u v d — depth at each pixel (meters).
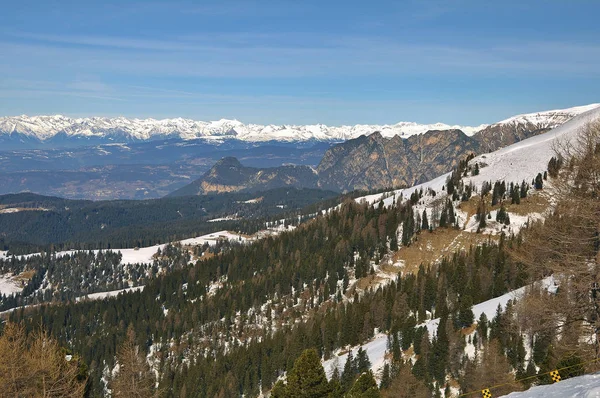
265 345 158.62
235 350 169.62
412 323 127.25
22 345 55.75
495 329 102.44
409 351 120.50
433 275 160.75
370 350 132.75
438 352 106.19
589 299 45.91
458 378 101.44
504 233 182.88
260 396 143.75
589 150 48.12
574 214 45.72
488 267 151.88
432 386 101.06
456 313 124.94
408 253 197.88
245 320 198.88
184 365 170.75
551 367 63.25
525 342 96.44
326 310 175.12
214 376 153.38
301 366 59.53
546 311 49.53
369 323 149.25
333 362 128.12
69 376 56.97
